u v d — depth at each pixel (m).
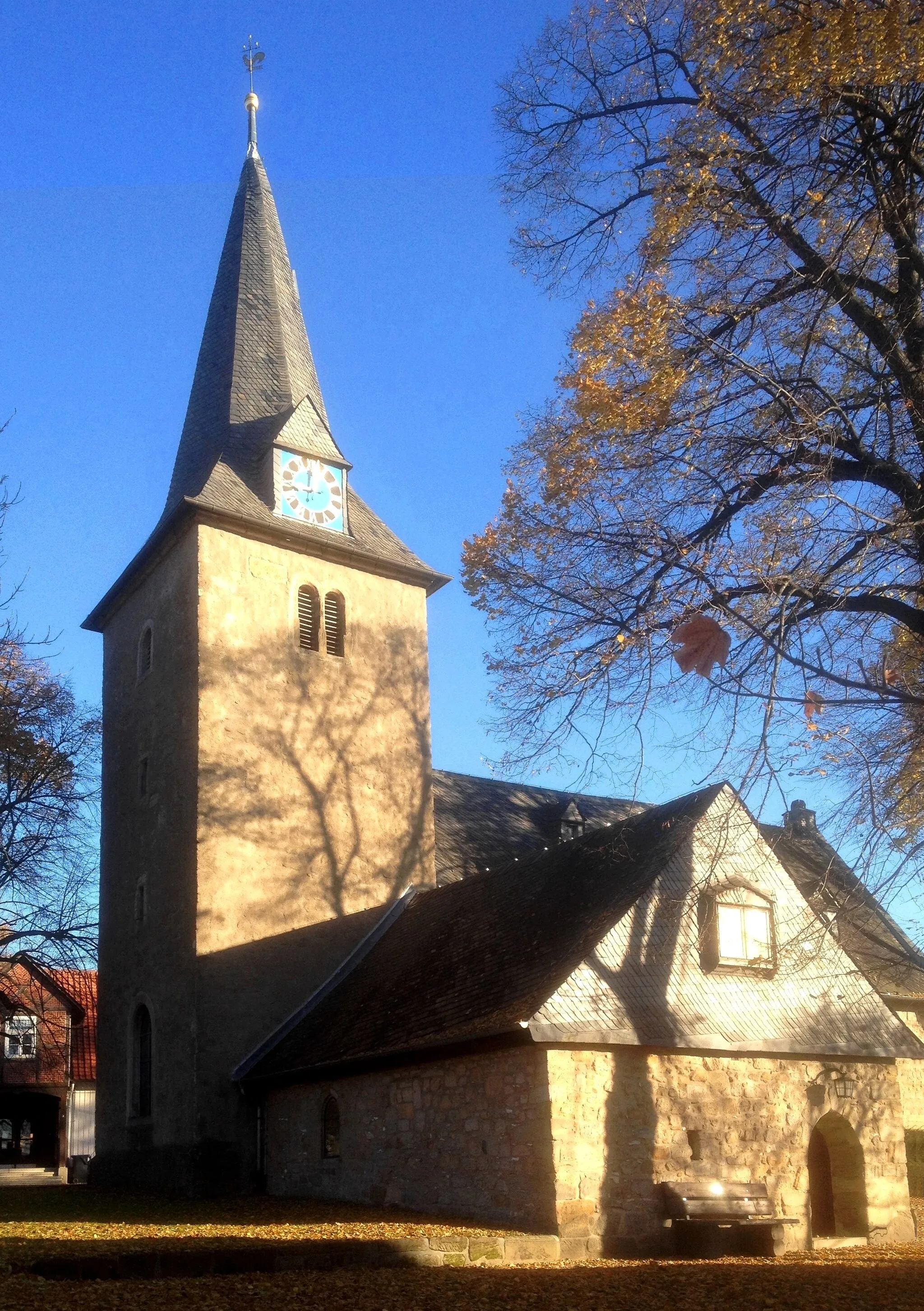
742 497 12.91
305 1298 11.23
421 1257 14.33
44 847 26.20
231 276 32.09
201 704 24.81
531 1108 16.55
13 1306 10.41
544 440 13.65
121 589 28.94
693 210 12.54
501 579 13.61
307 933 24.84
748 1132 18.14
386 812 26.97
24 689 26.66
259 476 28.20
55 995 31.81
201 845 23.98
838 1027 19.47
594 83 13.98
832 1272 13.84
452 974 20.47
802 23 11.21
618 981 17.56
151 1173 23.94
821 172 12.21
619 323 12.88
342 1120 20.67
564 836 31.67
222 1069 23.08
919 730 11.48
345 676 27.30
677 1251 16.80
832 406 12.22
